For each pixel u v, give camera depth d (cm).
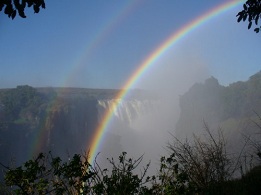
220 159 612
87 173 445
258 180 571
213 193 547
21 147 9981
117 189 443
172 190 472
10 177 418
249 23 589
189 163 600
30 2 384
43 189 425
